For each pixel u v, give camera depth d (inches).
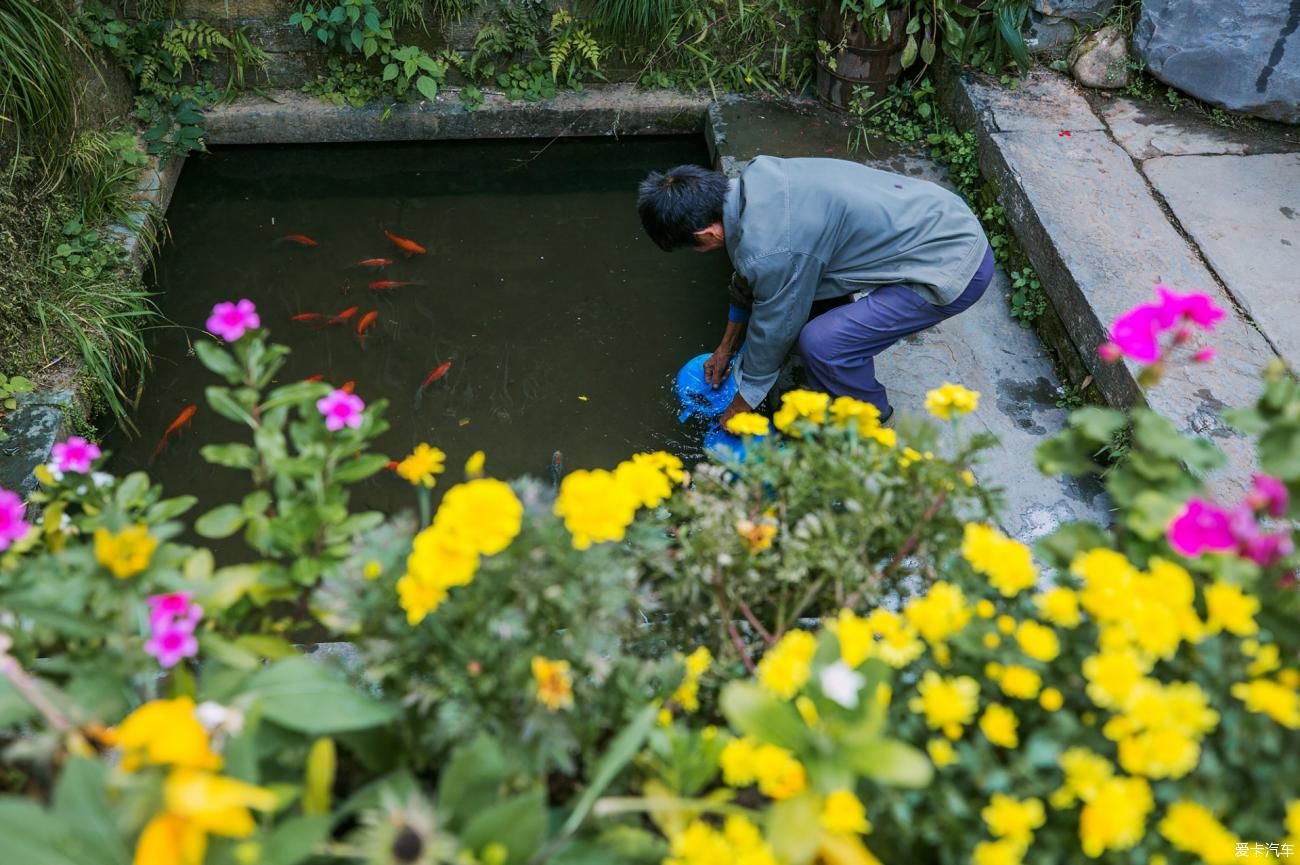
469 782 44.3
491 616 49.9
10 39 135.6
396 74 173.6
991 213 155.7
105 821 40.6
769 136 173.8
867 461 61.1
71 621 49.0
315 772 44.9
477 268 162.6
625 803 46.2
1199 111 163.2
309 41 175.9
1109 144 156.4
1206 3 154.9
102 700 46.9
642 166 185.8
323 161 182.7
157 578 51.6
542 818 42.8
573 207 176.6
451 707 47.3
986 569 51.9
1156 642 46.5
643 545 59.2
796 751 45.3
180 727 40.9
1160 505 51.6
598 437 136.3
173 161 171.5
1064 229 139.7
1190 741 44.9
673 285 159.8
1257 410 51.8
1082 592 51.5
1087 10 165.9
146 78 170.9
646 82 183.9
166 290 155.9
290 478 57.5
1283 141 157.6
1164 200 145.7
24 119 139.4
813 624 65.7
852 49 169.6
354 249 165.8
